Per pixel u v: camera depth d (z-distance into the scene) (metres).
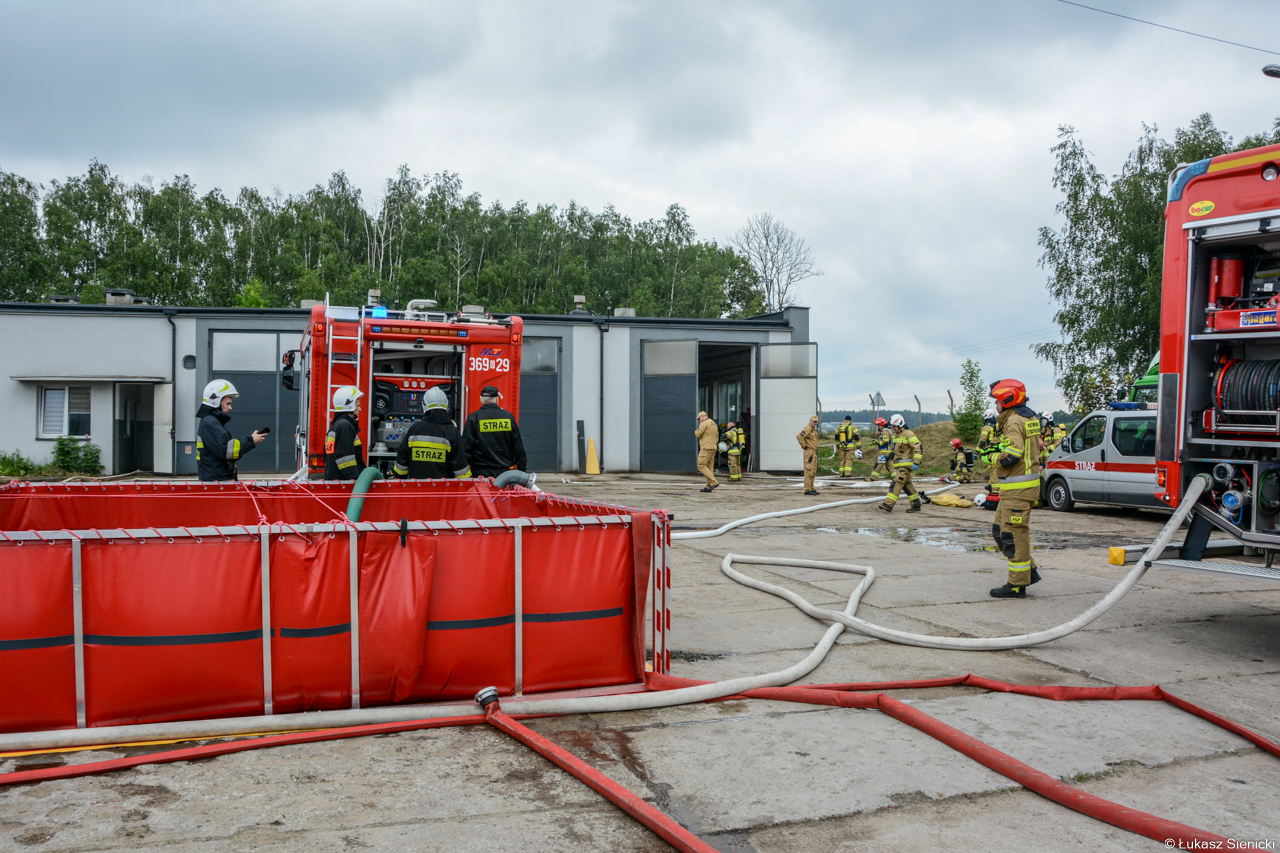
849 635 5.51
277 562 3.62
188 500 5.88
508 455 7.52
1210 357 5.76
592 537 4.18
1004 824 2.80
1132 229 26.66
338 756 3.29
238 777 3.06
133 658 3.45
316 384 8.86
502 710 3.77
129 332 19.95
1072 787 2.99
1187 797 3.06
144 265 45.44
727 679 4.47
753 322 22.41
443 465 6.96
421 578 3.81
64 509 5.66
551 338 21.83
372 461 9.12
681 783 3.11
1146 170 27.36
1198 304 5.70
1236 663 4.94
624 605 4.26
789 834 2.71
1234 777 3.25
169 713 3.51
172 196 49.16
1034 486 6.64
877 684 4.30
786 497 15.48
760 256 59.94
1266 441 5.29
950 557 8.72
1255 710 4.09
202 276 48.72
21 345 19.70
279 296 47.53
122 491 5.77
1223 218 5.43
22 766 3.12
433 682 3.89
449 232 54.31
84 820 2.68
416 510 6.15
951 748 3.48
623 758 3.35
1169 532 5.41
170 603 3.49
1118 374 27.66
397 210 56.12
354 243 55.62
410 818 2.75
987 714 3.95
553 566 4.09
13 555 3.33
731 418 25.12
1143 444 12.16
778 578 7.41
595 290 57.56
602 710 3.90
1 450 19.62
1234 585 7.48
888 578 7.50
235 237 50.41
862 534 10.48
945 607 6.36
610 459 22.05
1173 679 4.60
